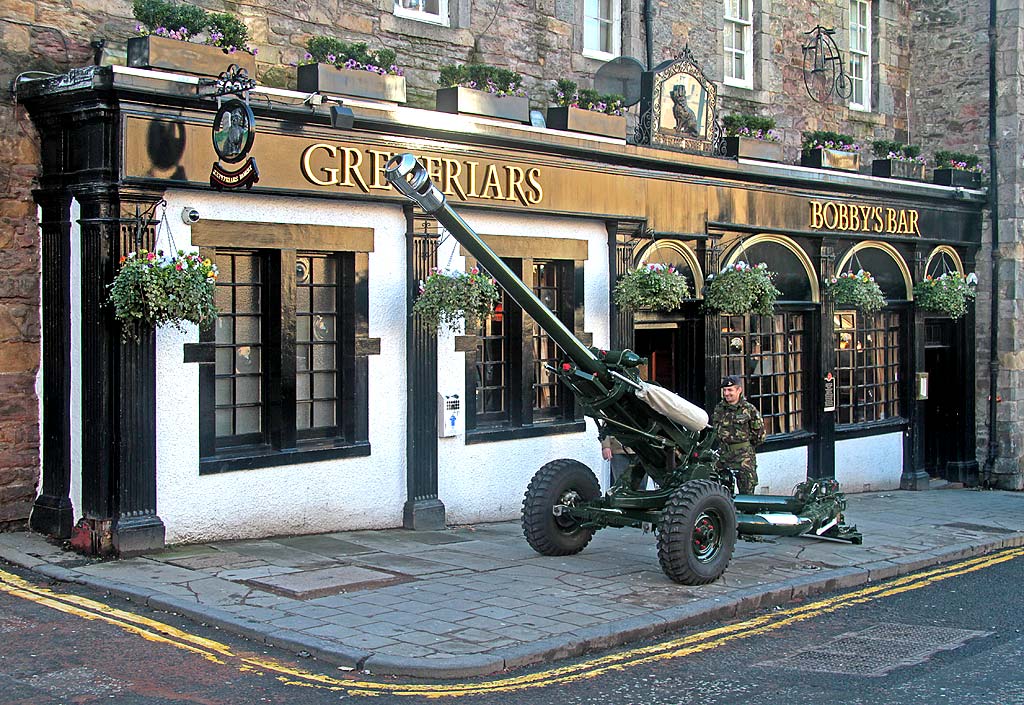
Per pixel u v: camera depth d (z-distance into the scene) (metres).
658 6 13.82
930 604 8.52
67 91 8.41
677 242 13.04
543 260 11.85
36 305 9.05
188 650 6.41
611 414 8.85
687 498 8.20
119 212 8.42
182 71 8.73
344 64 9.84
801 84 15.91
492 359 11.59
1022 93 16.78
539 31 12.54
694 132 13.13
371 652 6.27
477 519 11.12
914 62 17.75
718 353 13.44
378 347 10.24
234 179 8.62
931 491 16.25
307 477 9.73
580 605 7.54
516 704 5.73
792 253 14.60
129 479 8.52
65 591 7.59
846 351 15.57
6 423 8.91
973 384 16.98
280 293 9.49
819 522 9.84
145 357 8.58
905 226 15.92
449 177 10.53
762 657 6.79
